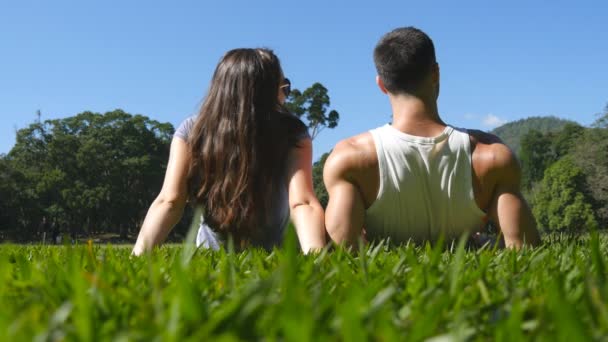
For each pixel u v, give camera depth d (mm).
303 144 3496
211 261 1647
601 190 75938
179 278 726
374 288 975
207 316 741
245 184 3367
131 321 809
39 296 924
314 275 1174
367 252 1845
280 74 3635
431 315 695
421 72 3133
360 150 3150
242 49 3531
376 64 3236
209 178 3404
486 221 3275
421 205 3168
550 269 1297
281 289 984
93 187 76188
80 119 81875
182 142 3482
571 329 569
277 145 3404
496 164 3098
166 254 2047
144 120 85312
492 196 3182
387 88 3223
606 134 77312
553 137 113562
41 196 73250
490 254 1755
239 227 3436
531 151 113062
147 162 80312
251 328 666
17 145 75062
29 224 74688
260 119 3404
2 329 584
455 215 3193
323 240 2990
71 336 624
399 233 3283
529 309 854
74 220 76250
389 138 3133
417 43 3127
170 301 878
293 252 798
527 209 3146
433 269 1220
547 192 81875
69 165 75250
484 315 865
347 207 3125
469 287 1073
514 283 1154
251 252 1808
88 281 1058
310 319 538
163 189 3371
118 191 76938
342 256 1669
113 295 953
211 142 3371
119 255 2045
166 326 664
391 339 619
